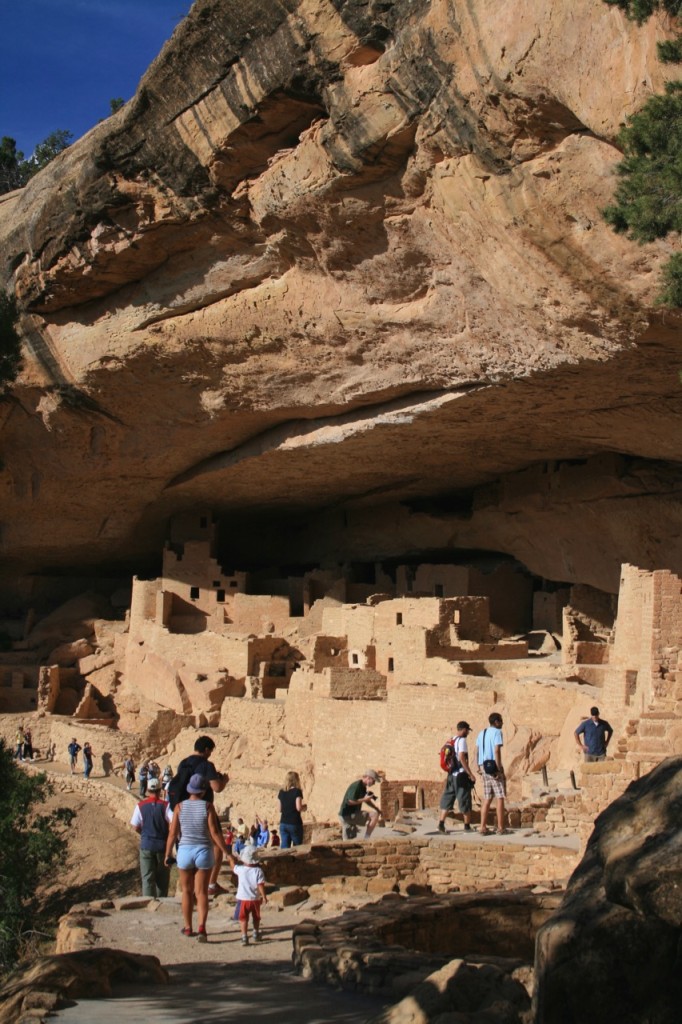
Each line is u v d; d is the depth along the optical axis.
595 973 5.64
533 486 28.22
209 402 25.52
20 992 8.25
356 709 25.67
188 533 36.91
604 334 16.05
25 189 23.66
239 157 17.98
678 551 25.58
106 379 25.69
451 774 14.92
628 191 9.98
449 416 22.27
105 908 12.43
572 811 14.44
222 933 11.16
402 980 8.56
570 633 25.44
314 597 35.31
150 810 13.26
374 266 18.44
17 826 25.58
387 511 34.50
